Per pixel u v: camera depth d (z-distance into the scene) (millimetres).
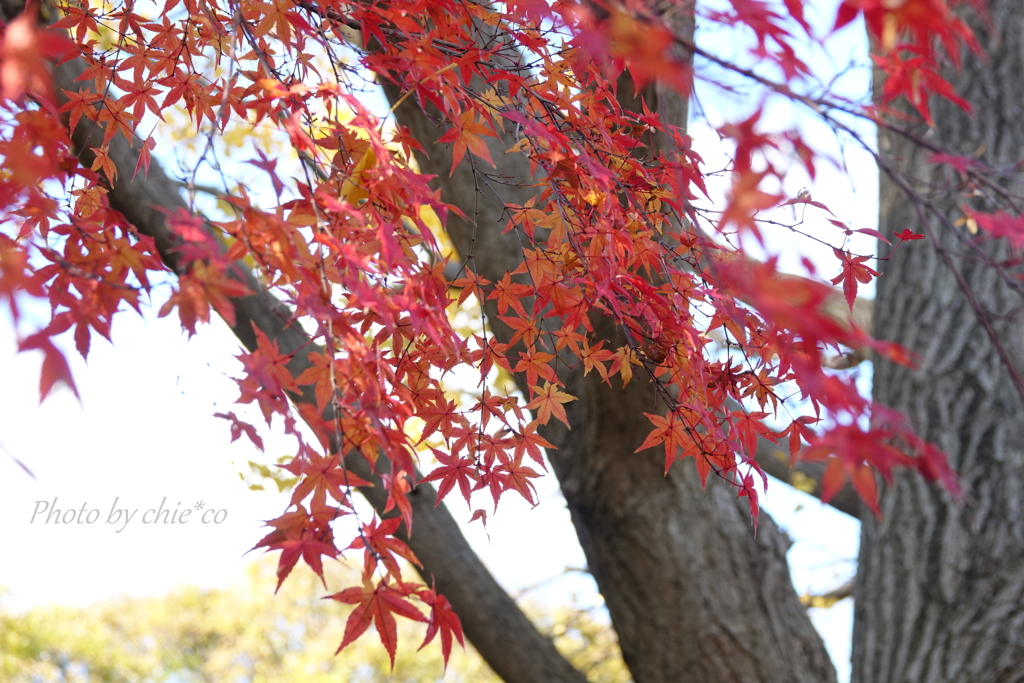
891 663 2104
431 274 1536
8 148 1334
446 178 2076
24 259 1199
